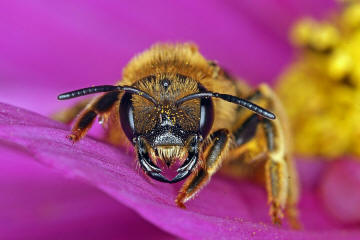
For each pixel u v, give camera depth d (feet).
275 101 0.18
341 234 0.18
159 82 0.16
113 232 0.19
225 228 0.15
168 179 0.16
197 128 0.16
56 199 0.19
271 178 0.17
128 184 0.15
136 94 0.16
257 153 0.18
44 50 0.23
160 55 0.17
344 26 0.22
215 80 0.17
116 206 0.19
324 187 0.20
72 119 0.18
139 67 0.17
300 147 0.21
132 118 0.16
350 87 0.21
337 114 0.21
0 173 0.20
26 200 0.19
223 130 0.17
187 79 0.16
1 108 0.15
